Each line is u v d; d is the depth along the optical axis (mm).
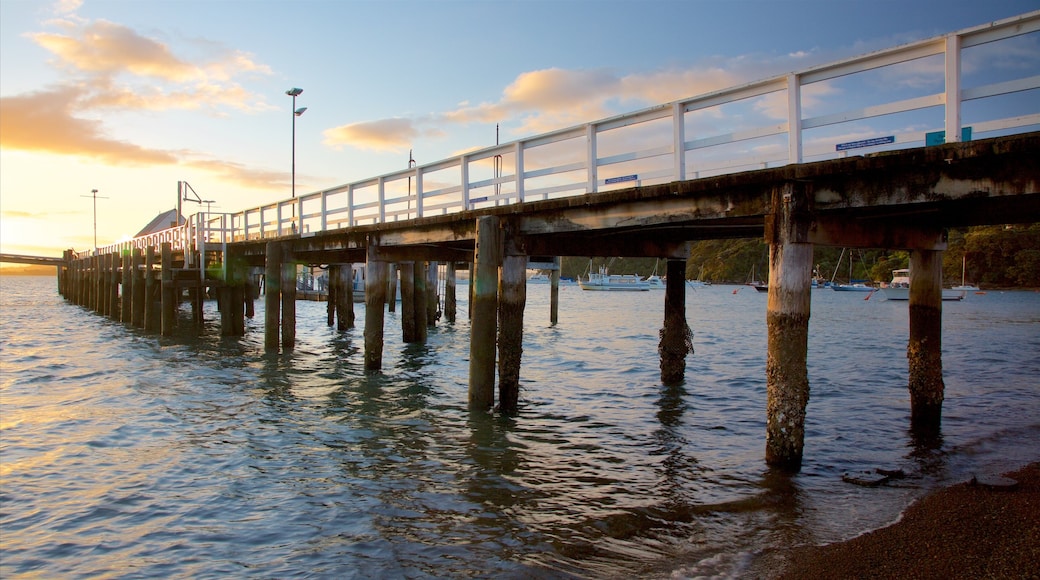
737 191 8039
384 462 9094
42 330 29000
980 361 19344
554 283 34250
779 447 8211
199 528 7043
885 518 6738
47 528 7129
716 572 5633
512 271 11359
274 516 7305
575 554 6152
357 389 14328
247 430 10883
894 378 16125
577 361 19250
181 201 28938
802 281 7562
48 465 9211
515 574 5777
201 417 11836
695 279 134625
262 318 34062
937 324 10086
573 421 11336
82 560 6395
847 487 7758
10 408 12781
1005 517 6367
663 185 8656
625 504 7426
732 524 6738
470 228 12328
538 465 8922
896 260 95125
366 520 7121
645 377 16016
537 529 6770
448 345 22438
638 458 9211
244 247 23734
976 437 10055
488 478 8391
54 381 15883
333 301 30625
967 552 5621
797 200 7414
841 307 53562
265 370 16984
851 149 6992
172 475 8727
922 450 9352
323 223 18375
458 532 6750
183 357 19516
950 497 7125
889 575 5316
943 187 6461
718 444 9906
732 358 20016
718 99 8305
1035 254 77750
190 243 24797
